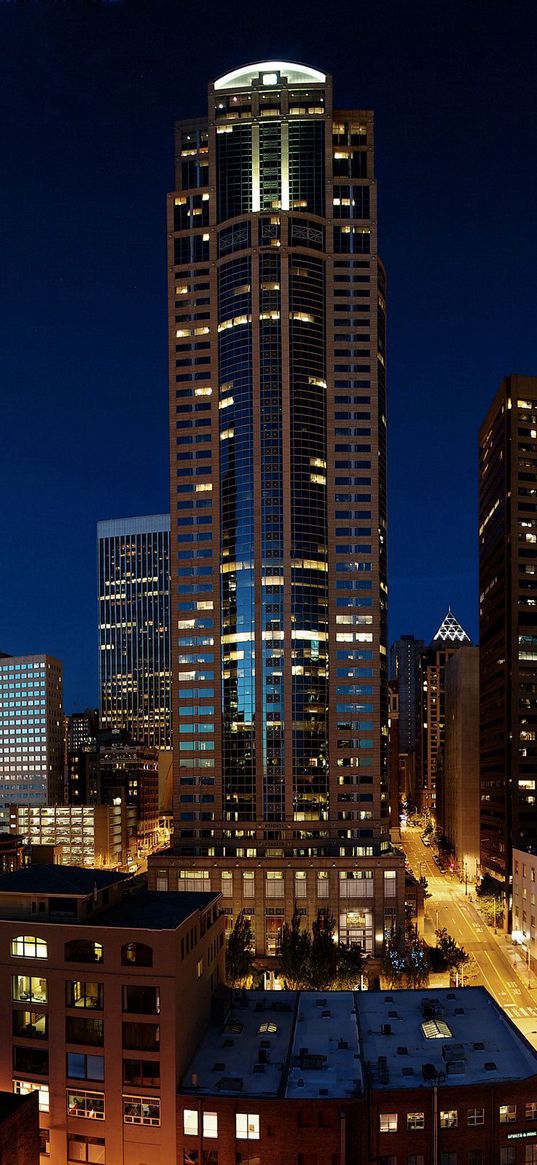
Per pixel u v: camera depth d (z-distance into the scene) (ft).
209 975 259.19
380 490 605.31
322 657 570.87
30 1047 229.04
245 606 571.69
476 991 279.08
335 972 392.68
